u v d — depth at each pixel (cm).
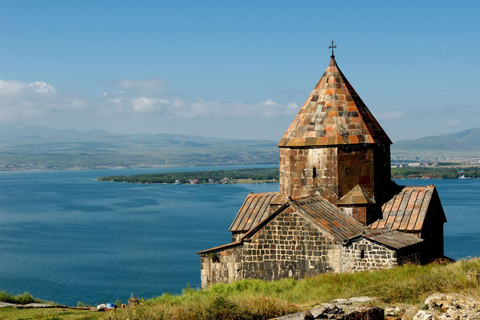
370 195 2889
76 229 12475
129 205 17788
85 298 6194
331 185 2880
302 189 2944
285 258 2688
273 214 2705
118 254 9225
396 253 2503
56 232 12038
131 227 12575
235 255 2766
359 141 2872
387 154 3050
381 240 2553
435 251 2991
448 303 1580
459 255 7850
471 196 18062
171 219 13862
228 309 1881
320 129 2927
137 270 7881
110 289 6675
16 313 2453
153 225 12825
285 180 3017
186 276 7406
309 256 2648
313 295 2261
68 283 7044
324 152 2892
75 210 16488
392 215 2855
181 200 19225
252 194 3262
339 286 2322
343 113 2953
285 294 2369
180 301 2302
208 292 2578
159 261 8531
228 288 2566
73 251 9606
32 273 7731
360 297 2019
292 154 2967
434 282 2094
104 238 11069
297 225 2670
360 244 2566
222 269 2784
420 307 1655
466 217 12419
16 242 10712
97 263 8462
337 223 2725
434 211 2973
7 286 6888
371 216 2872
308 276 2644
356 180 2878
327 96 3016
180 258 8756
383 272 2419
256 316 1872
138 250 9569
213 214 14750
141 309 1955
